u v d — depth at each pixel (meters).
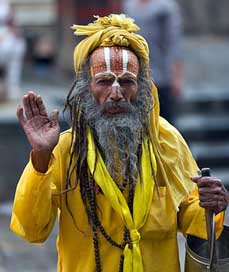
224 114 21.11
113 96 6.72
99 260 6.82
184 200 6.99
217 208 6.68
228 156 19.88
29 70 25.14
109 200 6.73
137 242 6.77
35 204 6.58
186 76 23.41
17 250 13.55
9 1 26.05
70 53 24.23
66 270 6.94
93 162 6.76
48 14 26.25
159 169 6.93
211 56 25.50
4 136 17.23
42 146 6.54
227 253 6.99
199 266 6.77
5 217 15.47
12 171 17.00
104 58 6.76
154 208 6.84
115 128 6.73
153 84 6.96
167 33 16.64
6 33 20.64
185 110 21.00
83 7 23.94
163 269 6.87
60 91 21.33
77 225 6.84
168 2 16.61
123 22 6.91
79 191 6.83
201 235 6.97
